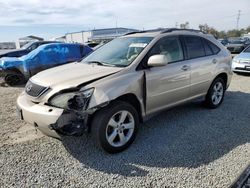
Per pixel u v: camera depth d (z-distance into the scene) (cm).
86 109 335
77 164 347
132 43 454
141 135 438
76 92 338
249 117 525
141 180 311
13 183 307
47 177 318
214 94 573
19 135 443
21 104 377
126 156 368
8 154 374
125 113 378
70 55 1027
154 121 501
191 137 429
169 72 440
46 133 357
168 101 455
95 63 437
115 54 448
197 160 354
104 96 347
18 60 926
